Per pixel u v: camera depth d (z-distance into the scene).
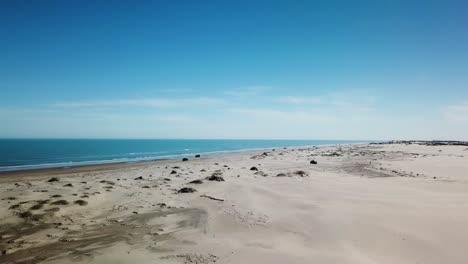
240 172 24.36
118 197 14.91
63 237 9.58
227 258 7.80
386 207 12.09
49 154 57.97
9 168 31.30
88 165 34.12
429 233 9.01
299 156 42.78
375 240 8.73
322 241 8.84
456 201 13.13
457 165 28.00
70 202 13.30
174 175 23.02
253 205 12.95
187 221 11.11
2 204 13.22
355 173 23.66
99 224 10.86
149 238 9.44
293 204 12.95
